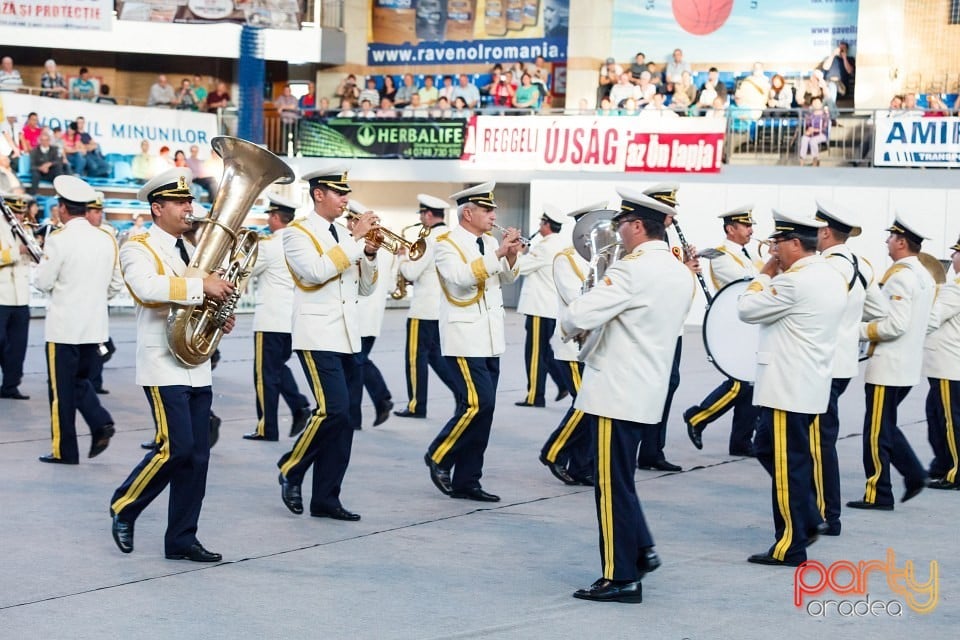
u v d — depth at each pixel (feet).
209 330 22.58
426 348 41.45
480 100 92.02
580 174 81.82
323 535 24.82
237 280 22.88
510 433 38.75
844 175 75.36
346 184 26.16
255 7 89.56
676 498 29.40
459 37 96.84
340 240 25.93
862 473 33.19
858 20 83.30
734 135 78.74
